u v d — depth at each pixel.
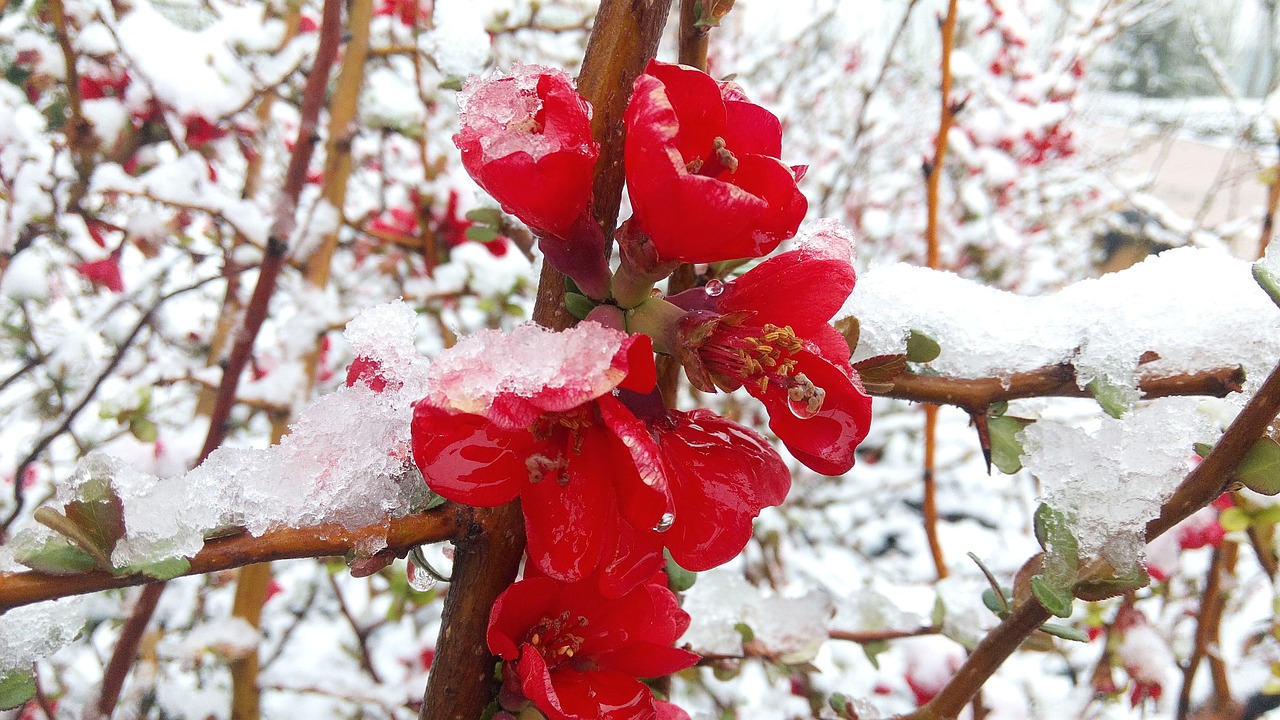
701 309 0.20
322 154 0.62
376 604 0.63
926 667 0.37
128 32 0.40
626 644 0.20
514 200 0.18
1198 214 0.76
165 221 0.46
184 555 0.18
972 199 0.73
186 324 0.62
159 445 0.45
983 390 0.23
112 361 0.40
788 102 0.96
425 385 0.19
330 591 0.66
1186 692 0.37
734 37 1.02
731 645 0.32
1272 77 1.06
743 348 0.19
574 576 0.18
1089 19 0.89
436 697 0.20
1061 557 0.21
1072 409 0.68
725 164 0.18
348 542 0.19
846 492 0.85
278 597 0.64
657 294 0.20
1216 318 0.22
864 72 1.07
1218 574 0.36
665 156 0.17
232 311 0.53
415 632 0.59
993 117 0.68
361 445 0.19
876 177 1.04
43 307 0.54
